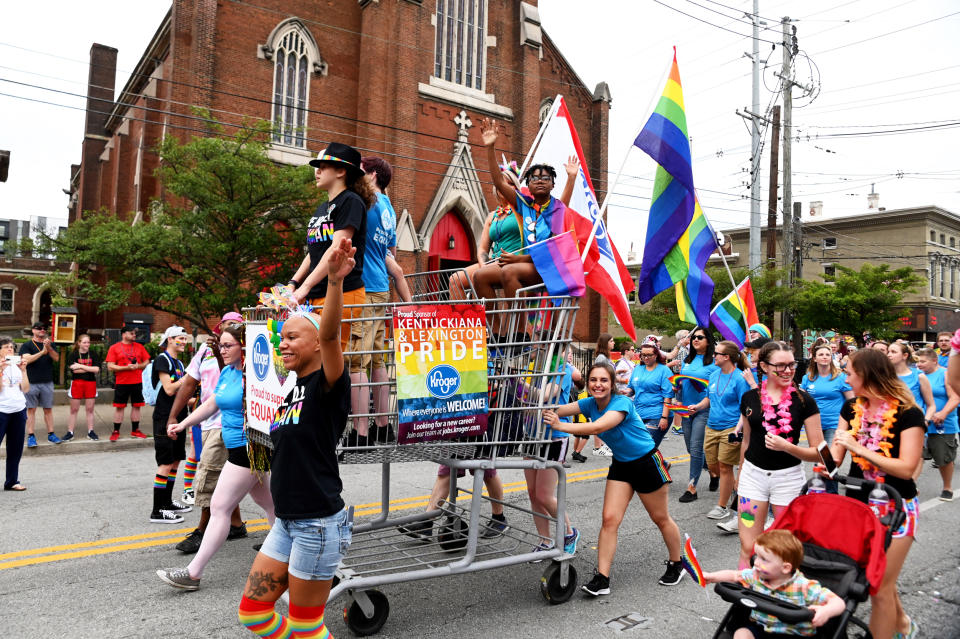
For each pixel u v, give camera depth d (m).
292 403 2.95
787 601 3.22
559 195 6.29
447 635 4.12
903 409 3.80
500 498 6.07
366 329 4.50
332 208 4.22
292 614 3.02
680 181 6.64
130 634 4.02
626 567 5.52
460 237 24.42
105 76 31.84
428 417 4.05
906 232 38.28
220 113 19.38
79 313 24.02
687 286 8.08
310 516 2.88
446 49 24.03
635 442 4.87
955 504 8.12
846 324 24.42
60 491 7.80
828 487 3.95
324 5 21.64
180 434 6.61
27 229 68.06
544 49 26.77
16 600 4.53
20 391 7.82
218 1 19.55
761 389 4.95
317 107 21.48
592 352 25.34
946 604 4.82
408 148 22.41
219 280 13.86
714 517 7.10
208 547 4.72
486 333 4.45
